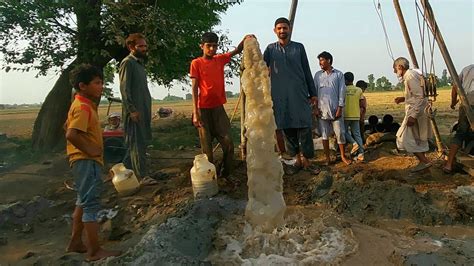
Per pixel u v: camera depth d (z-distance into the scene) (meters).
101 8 10.91
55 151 10.89
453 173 7.25
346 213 5.57
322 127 8.07
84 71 4.34
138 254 4.21
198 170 5.91
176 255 4.12
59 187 7.07
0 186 7.21
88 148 4.29
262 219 4.98
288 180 6.77
